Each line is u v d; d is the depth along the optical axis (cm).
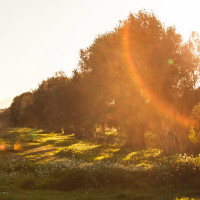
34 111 6888
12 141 3894
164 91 2105
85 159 2325
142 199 967
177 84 2122
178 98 2127
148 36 2339
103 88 2864
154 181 1166
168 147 2200
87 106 3831
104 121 3662
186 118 2162
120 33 2573
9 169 1612
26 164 1719
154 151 2462
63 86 4562
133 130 3114
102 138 4609
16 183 1263
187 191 1020
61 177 1270
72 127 6325
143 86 2131
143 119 2238
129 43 2422
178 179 1158
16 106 11712
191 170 1200
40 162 2119
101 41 2917
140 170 1266
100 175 1230
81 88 3972
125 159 2084
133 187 1141
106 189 1134
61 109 4444
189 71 2122
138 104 2233
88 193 1079
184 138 2156
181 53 2152
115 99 2861
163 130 2167
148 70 2086
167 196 976
